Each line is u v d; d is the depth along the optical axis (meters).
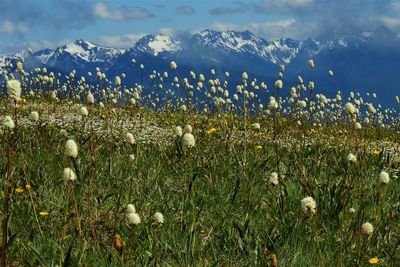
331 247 1.81
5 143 2.34
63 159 2.34
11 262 1.62
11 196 1.90
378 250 1.81
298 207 2.02
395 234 1.96
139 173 2.29
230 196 2.12
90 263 1.66
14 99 1.79
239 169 2.36
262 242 1.77
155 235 1.78
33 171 2.19
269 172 2.43
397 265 1.74
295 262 1.72
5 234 1.46
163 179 2.27
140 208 1.96
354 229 1.85
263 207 2.07
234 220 1.93
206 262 1.67
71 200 1.90
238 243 1.75
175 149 2.63
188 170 2.30
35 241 1.74
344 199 1.98
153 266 1.67
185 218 1.91
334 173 2.42
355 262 1.74
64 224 1.74
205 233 1.87
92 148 2.10
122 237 1.76
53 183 2.11
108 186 2.12
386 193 2.30
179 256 1.71
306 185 2.15
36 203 1.93
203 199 2.04
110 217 1.95
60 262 1.57
